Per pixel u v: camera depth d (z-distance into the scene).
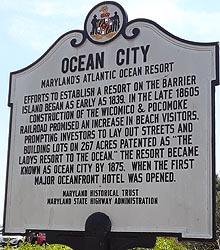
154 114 2.02
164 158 1.96
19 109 2.34
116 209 2.02
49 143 2.22
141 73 2.08
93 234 2.03
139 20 2.13
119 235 2.00
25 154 2.28
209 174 1.87
